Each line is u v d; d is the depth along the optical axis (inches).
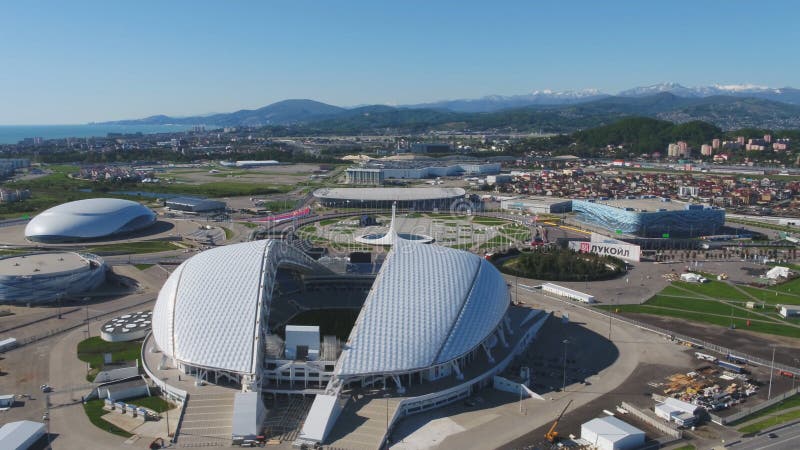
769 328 5280.5
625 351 4749.0
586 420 3624.5
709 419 3619.6
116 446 3319.4
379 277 4365.2
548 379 4224.9
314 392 3784.5
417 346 3932.1
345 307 5492.1
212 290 4271.7
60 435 3435.0
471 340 4163.4
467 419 3654.0
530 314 5383.9
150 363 4244.6
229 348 3875.5
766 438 3390.7
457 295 4367.6
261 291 4185.5
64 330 5246.1
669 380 4185.5
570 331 5221.5
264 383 3902.6
